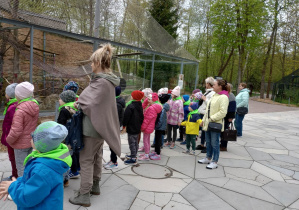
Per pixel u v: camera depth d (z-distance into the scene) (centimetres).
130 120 412
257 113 1480
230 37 2280
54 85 851
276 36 2969
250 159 516
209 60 3419
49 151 170
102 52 269
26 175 167
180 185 362
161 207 295
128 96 844
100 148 302
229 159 504
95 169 307
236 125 740
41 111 703
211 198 328
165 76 1188
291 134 862
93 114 252
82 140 268
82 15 718
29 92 296
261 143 675
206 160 464
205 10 3095
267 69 4109
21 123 286
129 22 843
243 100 714
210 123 431
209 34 3306
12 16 551
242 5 2148
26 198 158
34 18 596
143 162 449
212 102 437
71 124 267
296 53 3669
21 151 298
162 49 985
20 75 783
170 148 552
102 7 764
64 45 908
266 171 451
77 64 823
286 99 2558
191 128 493
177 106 527
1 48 719
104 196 312
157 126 459
